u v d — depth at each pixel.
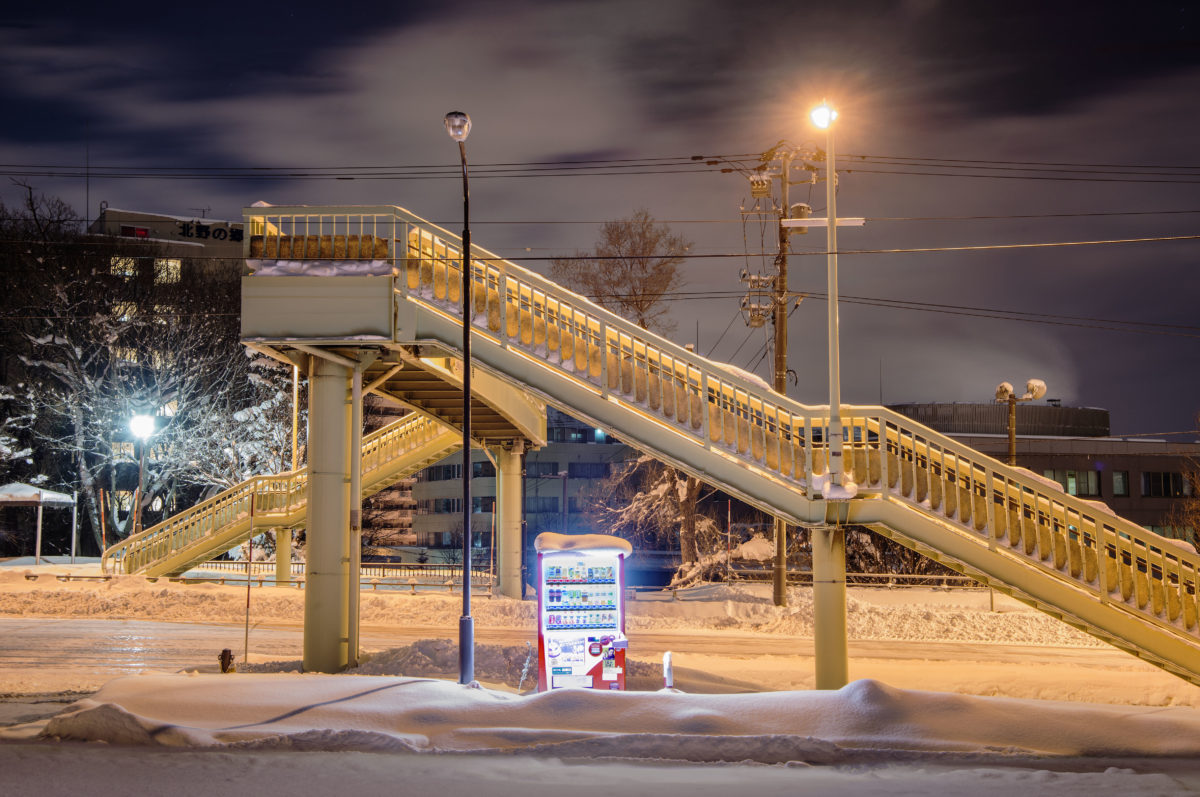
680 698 12.02
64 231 57.34
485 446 32.25
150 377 53.84
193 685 12.49
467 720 11.57
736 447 16.72
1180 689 18.17
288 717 11.45
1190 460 68.38
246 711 11.61
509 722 11.51
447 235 17.67
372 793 8.44
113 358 51.38
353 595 18.27
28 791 8.22
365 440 31.05
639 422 17.00
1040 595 15.78
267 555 49.97
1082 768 10.28
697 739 10.60
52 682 16.56
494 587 34.12
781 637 27.98
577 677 14.21
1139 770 10.16
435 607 30.03
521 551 32.28
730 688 17.44
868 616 30.08
